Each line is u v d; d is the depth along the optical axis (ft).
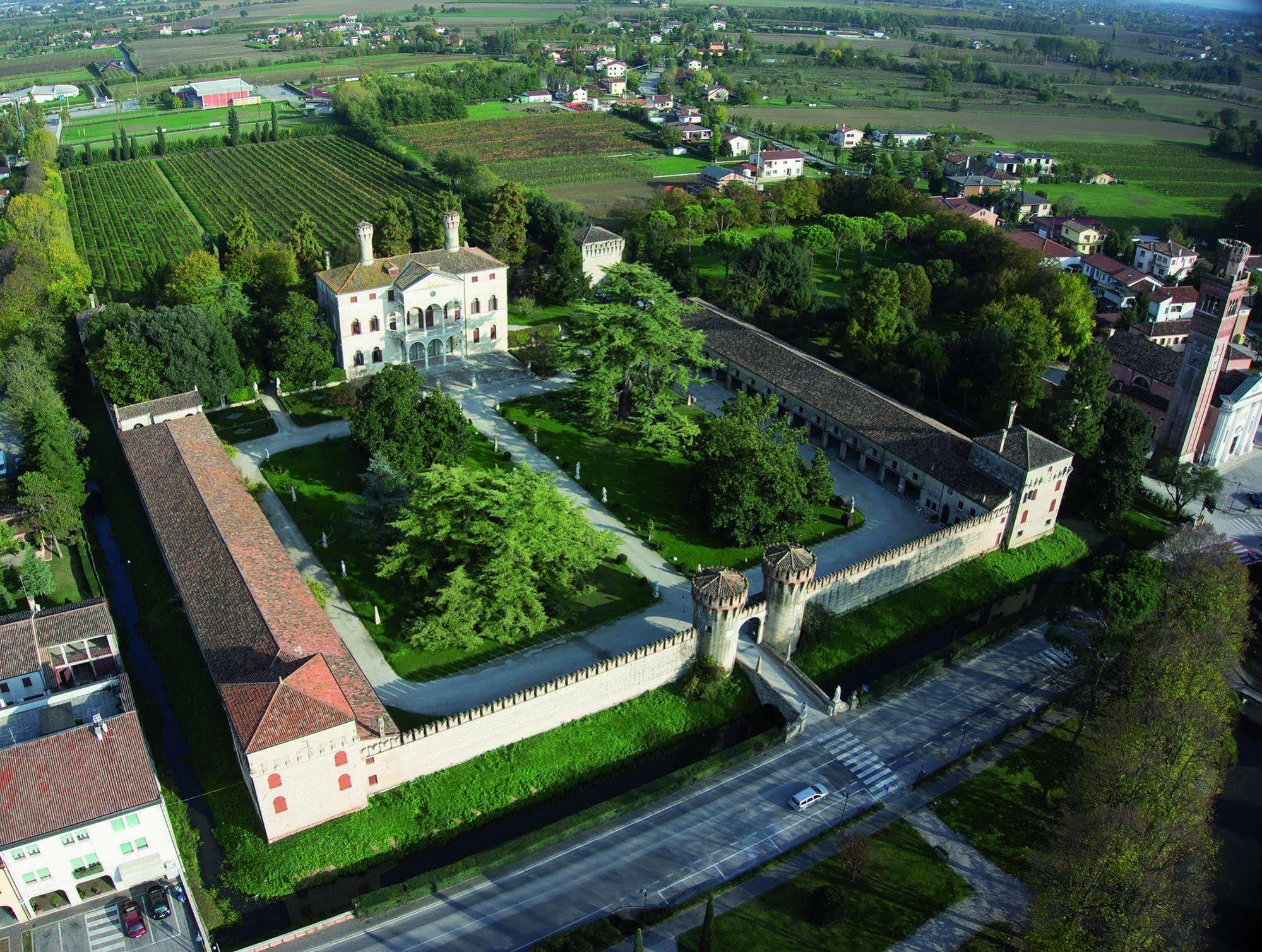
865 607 406.00
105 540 453.58
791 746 334.24
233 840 294.66
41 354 545.44
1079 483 478.59
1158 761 269.85
